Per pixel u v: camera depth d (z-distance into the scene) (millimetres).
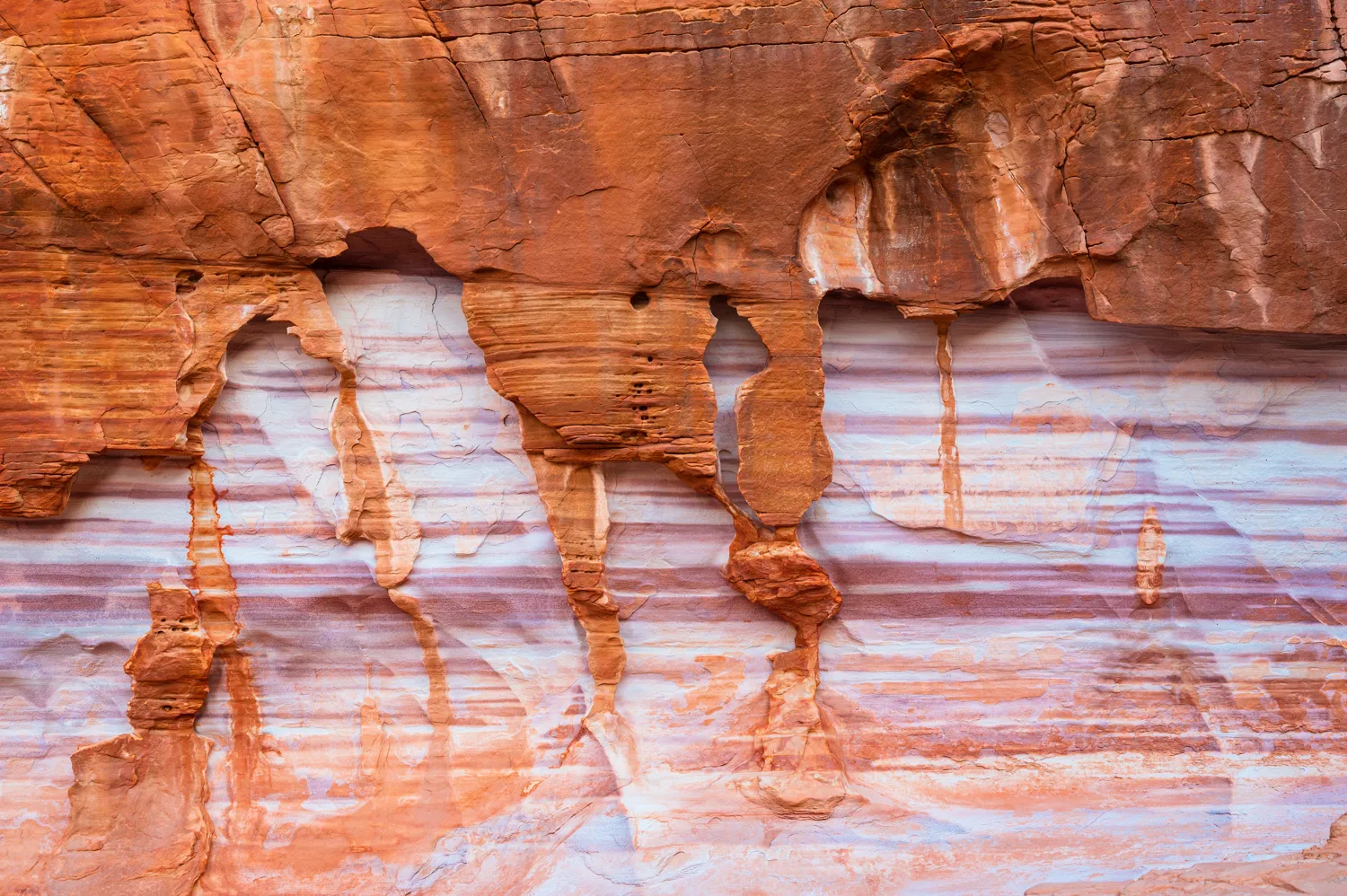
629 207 4332
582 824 4492
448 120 4293
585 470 4625
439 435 4738
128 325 4395
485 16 4238
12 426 4379
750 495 4547
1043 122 4426
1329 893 3725
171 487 4695
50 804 4645
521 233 4348
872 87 4285
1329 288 4398
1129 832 4512
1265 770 4766
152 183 4293
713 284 4430
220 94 4246
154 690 4652
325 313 4543
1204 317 4449
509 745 4770
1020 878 4227
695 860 4324
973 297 4574
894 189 4566
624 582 4801
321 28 4230
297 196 4328
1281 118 4309
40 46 4219
